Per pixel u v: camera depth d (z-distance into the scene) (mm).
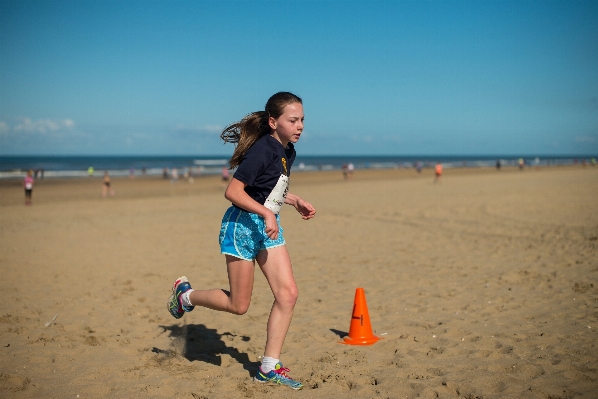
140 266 7961
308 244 9859
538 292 5664
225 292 3475
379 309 5301
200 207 19250
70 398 3213
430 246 9172
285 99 3209
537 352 3814
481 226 11352
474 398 3084
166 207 19562
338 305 5535
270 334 3400
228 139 3387
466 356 3816
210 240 10758
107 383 3447
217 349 4211
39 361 3895
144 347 4254
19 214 17516
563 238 9195
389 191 25969
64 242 10641
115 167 77062
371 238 10375
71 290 6398
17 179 42750
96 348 4223
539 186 25094
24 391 3322
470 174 52406
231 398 3188
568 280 6125
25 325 4895
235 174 3146
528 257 7691
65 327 4812
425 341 4223
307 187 32688
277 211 3307
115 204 21562
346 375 3512
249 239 3221
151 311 5414
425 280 6555
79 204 21797
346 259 8258
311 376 3521
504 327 4465
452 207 15531
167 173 54094
